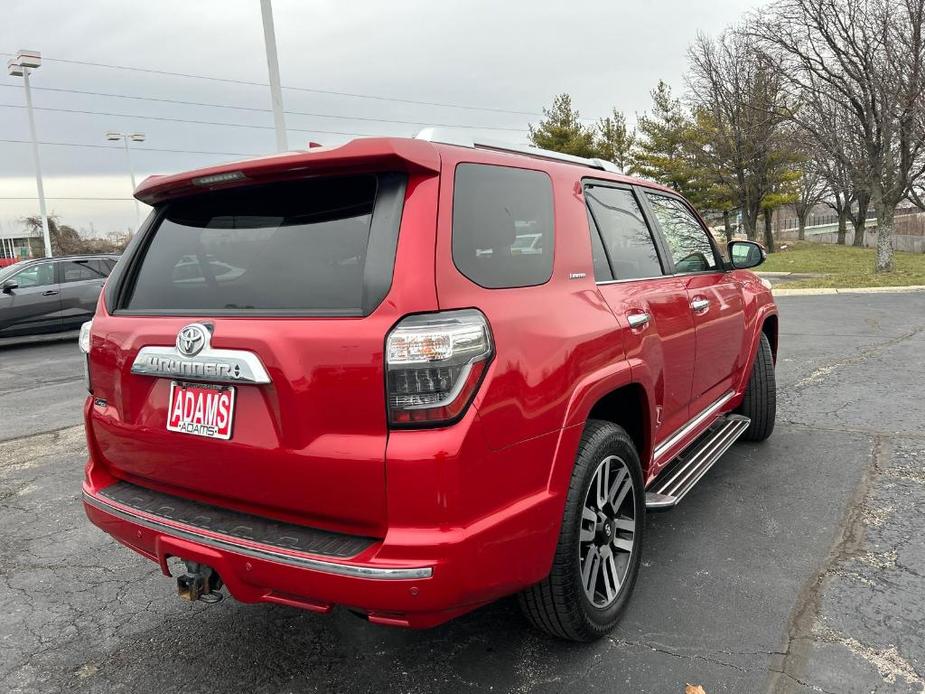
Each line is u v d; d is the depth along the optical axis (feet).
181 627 9.63
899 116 59.11
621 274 9.88
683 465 11.97
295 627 9.50
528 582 7.22
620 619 8.99
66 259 44.70
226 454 7.13
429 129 7.51
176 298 7.97
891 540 11.00
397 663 8.53
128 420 8.14
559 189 8.89
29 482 16.28
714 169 107.24
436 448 6.18
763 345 15.60
